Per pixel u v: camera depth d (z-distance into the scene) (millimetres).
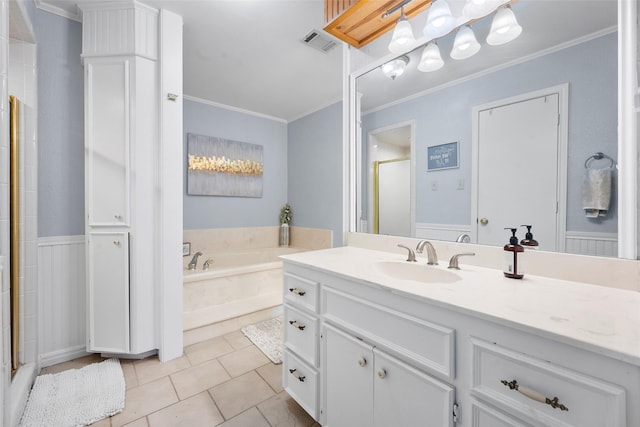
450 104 1439
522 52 1196
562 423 633
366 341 1077
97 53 1780
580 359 613
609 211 990
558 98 1102
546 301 820
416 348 914
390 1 1487
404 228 1643
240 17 1909
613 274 957
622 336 606
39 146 1780
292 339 1449
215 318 2314
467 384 796
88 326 1836
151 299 1895
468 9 1293
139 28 1799
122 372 1763
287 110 3650
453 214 1434
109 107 1798
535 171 1165
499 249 1243
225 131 3471
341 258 1465
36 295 1712
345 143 1930
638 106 929
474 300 825
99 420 1388
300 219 3832
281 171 3988
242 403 1526
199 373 1786
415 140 1588
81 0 1743
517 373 702
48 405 1454
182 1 1777
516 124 1216
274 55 2365
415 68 1581
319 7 1814
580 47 1050
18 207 1638
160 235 1883
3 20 1159
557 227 1108
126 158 1795
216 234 3418
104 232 1818
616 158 974
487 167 1311
